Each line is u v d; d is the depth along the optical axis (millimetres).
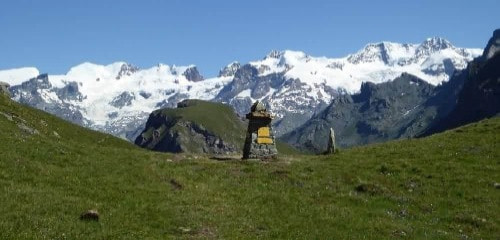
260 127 53000
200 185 39906
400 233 33250
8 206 29312
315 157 53781
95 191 34656
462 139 56156
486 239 33688
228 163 48281
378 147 56688
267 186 41125
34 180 34719
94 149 48594
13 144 41656
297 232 31859
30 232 26328
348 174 45000
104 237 27391
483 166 46375
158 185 38531
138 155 49125
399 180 43812
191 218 32312
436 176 44219
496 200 39562
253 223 32875
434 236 33094
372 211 37188
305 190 40781
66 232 27172
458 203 39219
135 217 31266
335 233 32375
